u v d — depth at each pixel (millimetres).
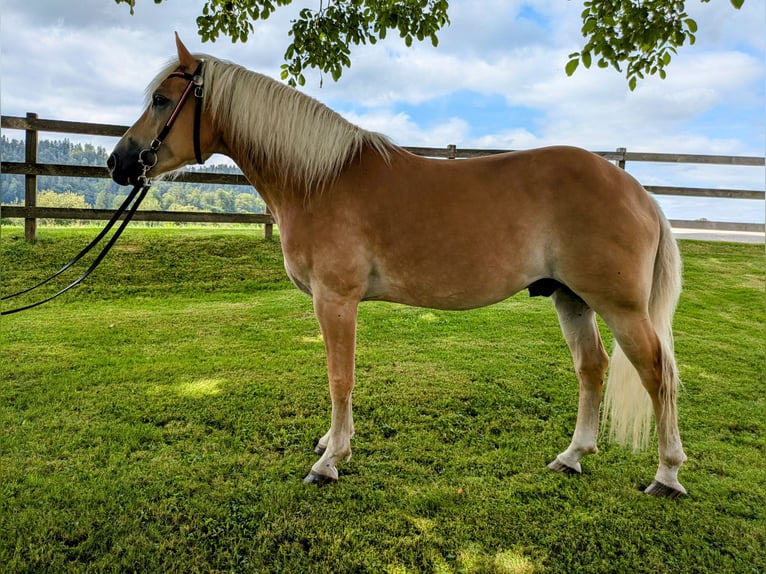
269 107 1923
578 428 2076
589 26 2340
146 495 1816
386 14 2914
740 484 1947
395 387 2943
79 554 1517
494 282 1789
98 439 2238
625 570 1484
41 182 7793
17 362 3246
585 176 1710
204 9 3244
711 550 1568
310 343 3799
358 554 1533
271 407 2641
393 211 1785
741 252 7238
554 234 1726
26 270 5184
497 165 1817
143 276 5465
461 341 3930
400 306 5133
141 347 3625
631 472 2049
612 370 1967
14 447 2150
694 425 2496
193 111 1977
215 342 3789
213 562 1496
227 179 6105
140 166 1971
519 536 1627
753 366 3371
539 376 3150
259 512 1733
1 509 1715
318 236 1827
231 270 5824
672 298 1858
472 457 2148
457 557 1525
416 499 1817
